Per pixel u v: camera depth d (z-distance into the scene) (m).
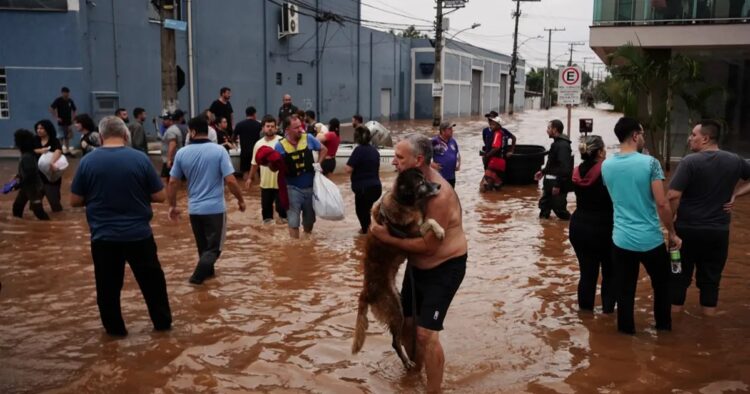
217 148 6.97
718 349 5.23
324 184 8.97
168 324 5.61
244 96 27.50
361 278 7.19
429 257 4.44
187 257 8.01
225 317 5.94
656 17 16.09
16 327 5.65
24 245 8.52
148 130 22.41
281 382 4.62
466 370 4.84
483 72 59.94
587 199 5.89
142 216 5.36
